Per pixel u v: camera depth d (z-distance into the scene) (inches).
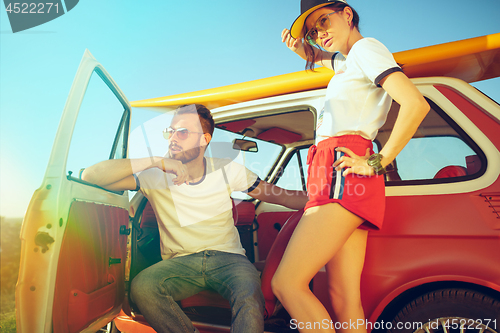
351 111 46.4
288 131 91.4
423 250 50.2
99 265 59.4
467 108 55.5
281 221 100.0
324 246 44.3
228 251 62.4
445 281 50.4
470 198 50.5
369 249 53.1
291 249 46.1
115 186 63.2
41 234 45.1
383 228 53.3
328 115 48.8
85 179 60.5
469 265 47.2
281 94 74.1
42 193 46.5
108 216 63.4
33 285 44.6
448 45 61.6
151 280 56.9
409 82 40.6
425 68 64.6
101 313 60.2
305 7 49.9
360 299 49.3
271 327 60.0
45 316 44.2
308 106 68.9
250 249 101.0
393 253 51.7
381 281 51.3
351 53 46.8
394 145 40.9
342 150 44.5
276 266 60.1
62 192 47.3
